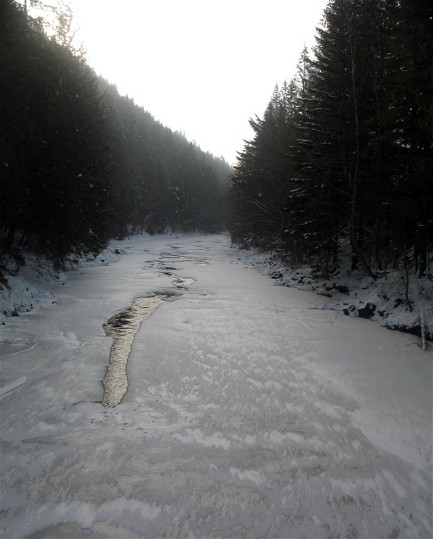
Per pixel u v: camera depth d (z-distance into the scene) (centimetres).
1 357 729
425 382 643
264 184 3188
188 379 650
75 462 421
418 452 451
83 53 2164
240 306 1266
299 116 1850
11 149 1246
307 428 501
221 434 483
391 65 1225
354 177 1545
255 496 372
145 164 7119
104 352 769
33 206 1498
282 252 2681
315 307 1275
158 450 446
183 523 338
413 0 1042
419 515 353
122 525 335
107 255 2989
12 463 418
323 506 362
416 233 1209
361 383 644
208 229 9681
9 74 1262
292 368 708
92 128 1981
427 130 1015
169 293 1498
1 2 1265
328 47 1599
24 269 1441
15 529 329
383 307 1093
